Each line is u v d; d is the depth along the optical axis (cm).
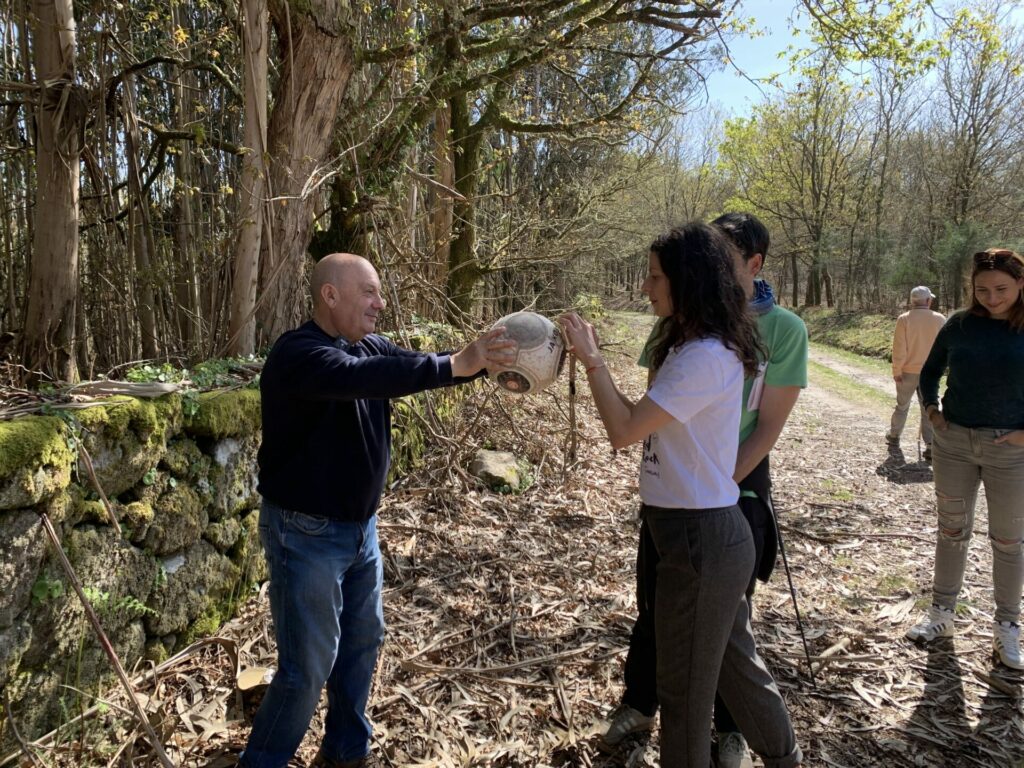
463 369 214
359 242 601
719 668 215
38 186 342
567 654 331
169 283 474
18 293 441
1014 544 325
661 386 204
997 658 332
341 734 255
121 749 250
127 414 279
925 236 2314
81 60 418
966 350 329
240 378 398
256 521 376
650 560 243
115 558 275
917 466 717
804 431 898
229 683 299
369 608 252
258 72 431
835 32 781
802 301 3884
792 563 454
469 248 946
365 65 631
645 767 263
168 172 553
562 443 695
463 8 676
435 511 508
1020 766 266
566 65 1016
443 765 260
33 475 231
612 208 1461
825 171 2884
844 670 328
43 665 245
